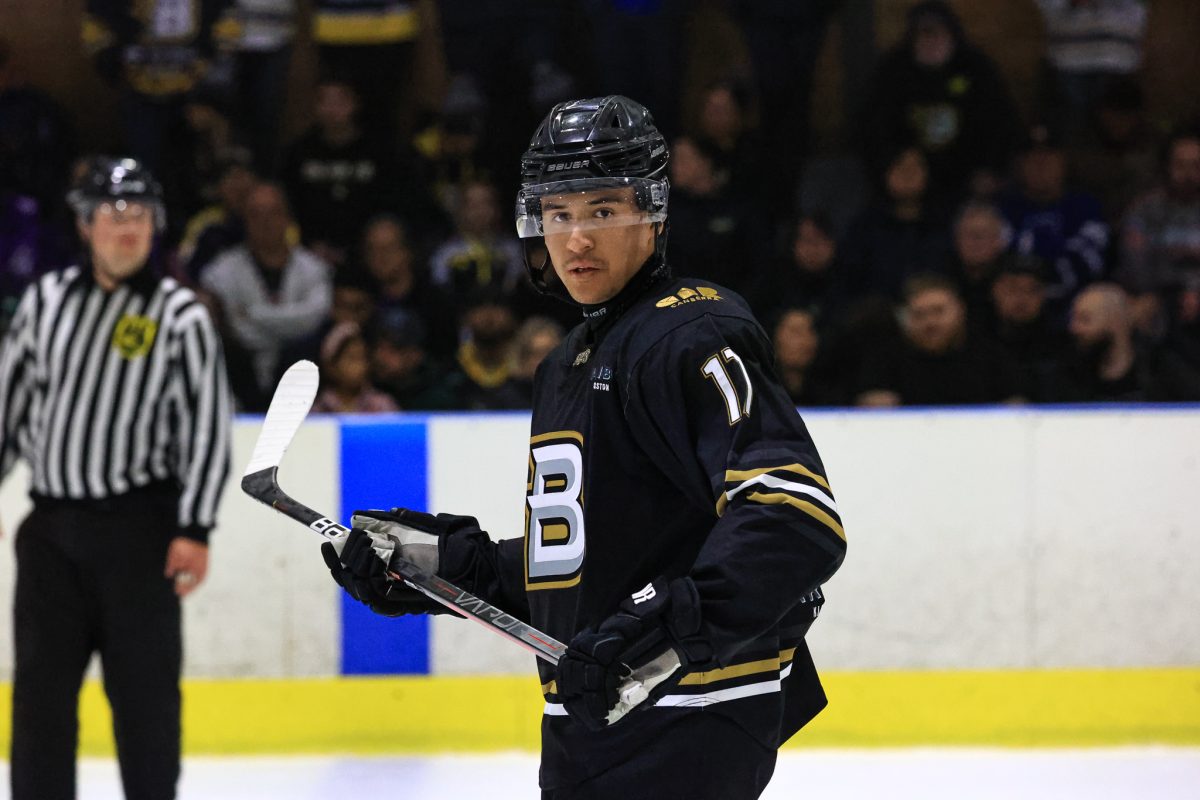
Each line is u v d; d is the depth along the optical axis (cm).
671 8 2459
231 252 2270
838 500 1698
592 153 680
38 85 2488
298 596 1686
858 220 2311
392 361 2202
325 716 1691
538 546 711
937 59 2348
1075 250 2323
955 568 1703
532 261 742
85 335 1303
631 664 607
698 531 673
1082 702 1709
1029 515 1703
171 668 1312
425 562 779
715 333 646
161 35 2442
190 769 1634
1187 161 2356
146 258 1320
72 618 1295
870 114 2383
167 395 1309
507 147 2419
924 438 1695
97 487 1294
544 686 713
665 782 662
